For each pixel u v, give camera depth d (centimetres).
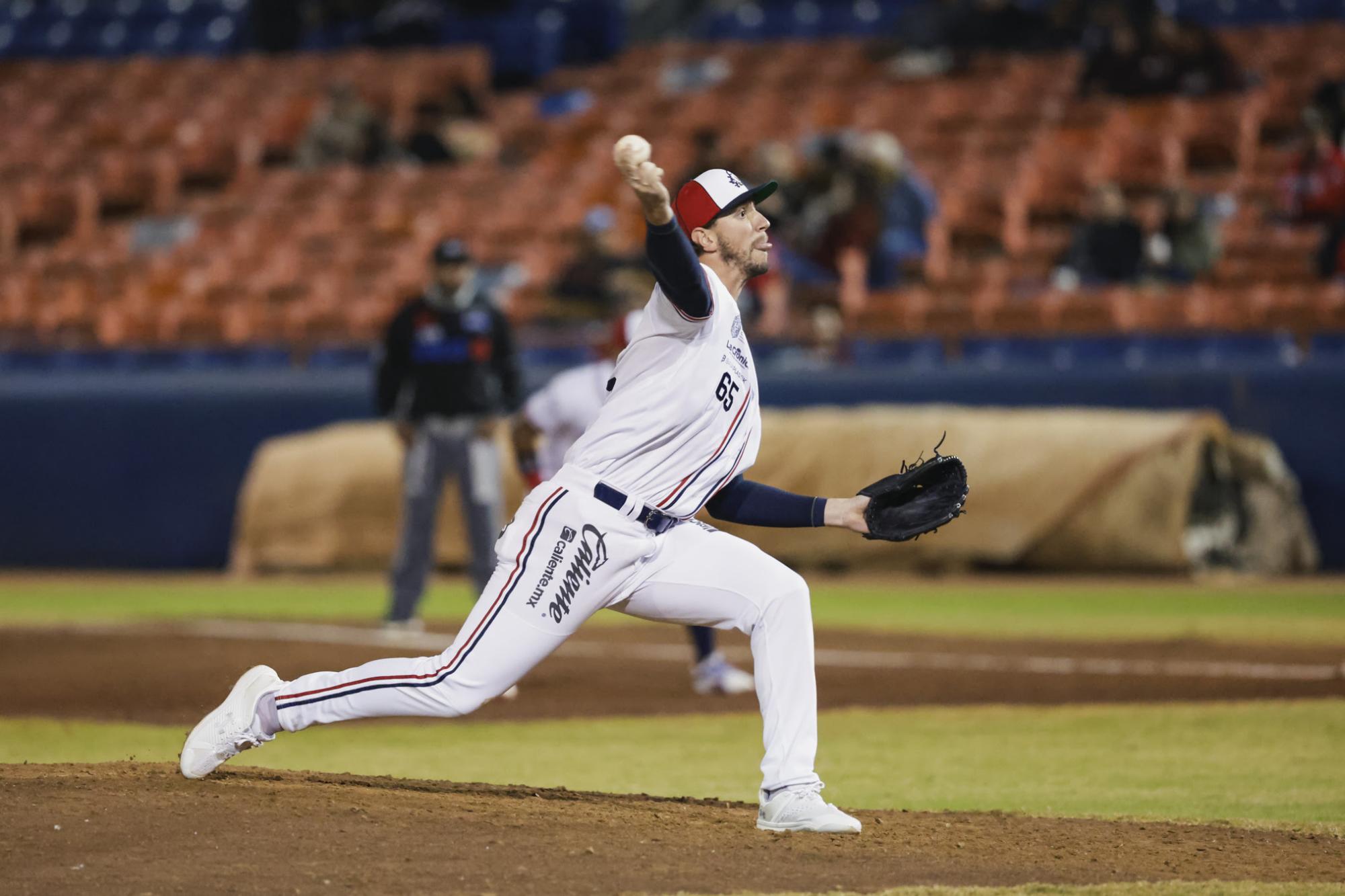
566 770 2073
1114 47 6819
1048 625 3919
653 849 1416
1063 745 2258
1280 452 4984
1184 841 1516
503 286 6288
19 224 7644
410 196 7262
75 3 9494
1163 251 5609
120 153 8050
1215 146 6462
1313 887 1316
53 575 5766
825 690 2861
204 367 6359
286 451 5675
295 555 5584
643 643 3766
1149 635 3669
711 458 1527
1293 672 3012
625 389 1513
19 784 1589
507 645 1520
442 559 5625
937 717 2547
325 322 6394
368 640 3525
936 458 1546
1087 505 4956
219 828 1428
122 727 2436
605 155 7212
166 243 7262
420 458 3628
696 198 1544
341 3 8925
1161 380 5078
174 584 5378
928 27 7531
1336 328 5191
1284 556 4962
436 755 2211
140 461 5856
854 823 1499
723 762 2141
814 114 7100
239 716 1573
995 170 6391
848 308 5697
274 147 8044
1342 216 5447
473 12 8856
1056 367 5169
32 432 5941
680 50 8281
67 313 6912
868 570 5219
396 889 1253
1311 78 6700
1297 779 1962
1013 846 1473
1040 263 6056
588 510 1506
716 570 1533
